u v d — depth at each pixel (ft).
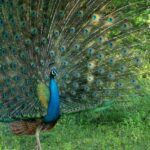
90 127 40.57
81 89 37.60
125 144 37.29
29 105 35.94
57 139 38.68
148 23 39.52
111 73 37.88
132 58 38.37
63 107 37.22
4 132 40.19
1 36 38.01
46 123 35.01
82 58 38.37
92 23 38.96
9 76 37.11
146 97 42.65
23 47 37.88
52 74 34.60
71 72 37.91
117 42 38.68
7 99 36.60
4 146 37.68
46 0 38.86
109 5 39.52
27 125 35.14
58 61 37.93
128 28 38.70
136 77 38.17
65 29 38.93
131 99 41.50
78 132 39.75
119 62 38.34
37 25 38.58
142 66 38.29
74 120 41.50
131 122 39.96
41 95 35.60
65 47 38.22
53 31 38.73
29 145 38.34
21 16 38.58
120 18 38.96
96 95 37.52
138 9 39.40
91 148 36.88
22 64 37.42
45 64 37.55
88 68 37.83
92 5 39.37
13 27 38.24
